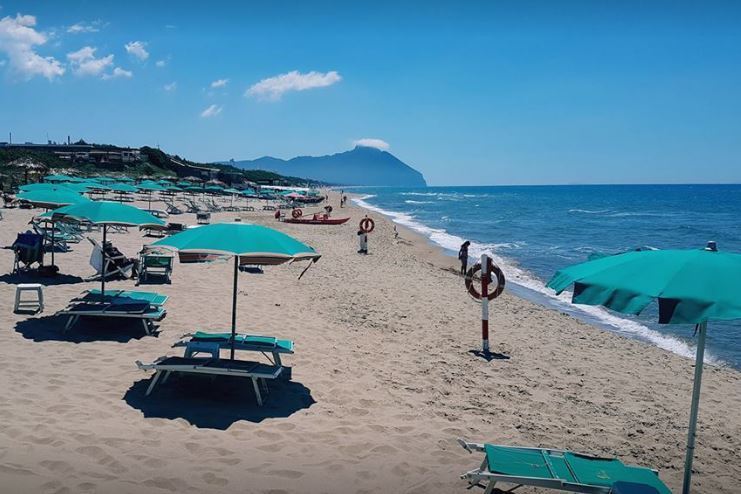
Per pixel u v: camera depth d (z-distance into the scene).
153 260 13.62
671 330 14.12
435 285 17.12
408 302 13.99
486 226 46.66
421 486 5.09
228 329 9.73
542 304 17.05
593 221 52.91
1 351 7.67
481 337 11.05
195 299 11.97
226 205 56.50
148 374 7.32
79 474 4.72
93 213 8.75
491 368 9.11
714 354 12.09
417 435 6.18
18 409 5.90
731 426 7.41
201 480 4.84
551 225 47.84
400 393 7.50
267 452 5.47
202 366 6.51
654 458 6.21
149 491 4.59
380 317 12.00
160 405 6.38
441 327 11.60
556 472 4.73
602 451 6.26
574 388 8.49
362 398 7.17
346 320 11.39
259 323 10.40
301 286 14.90
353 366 8.45
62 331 8.81
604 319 15.28
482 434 6.38
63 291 11.62
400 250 27.73
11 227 22.27
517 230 42.78
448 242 33.69
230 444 5.57
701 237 37.78
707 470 6.04
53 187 20.20
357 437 5.99
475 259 26.34
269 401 6.80
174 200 54.34
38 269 13.14
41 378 6.85
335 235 33.19
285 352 7.27
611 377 9.26
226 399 6.75
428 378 8.25
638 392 8.59
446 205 89.56
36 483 4.52
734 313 3.20
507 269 23.61
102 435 5.46
